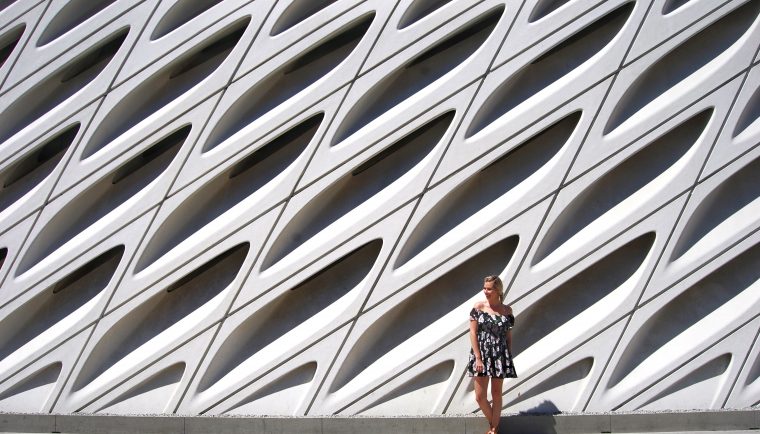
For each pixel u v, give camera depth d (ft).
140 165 32.01
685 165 28.68
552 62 29.76
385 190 29.60
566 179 28.63
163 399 30.04
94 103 30.94
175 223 30.63
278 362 29.35
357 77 29.32
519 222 28.71
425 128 30.40
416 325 29.63
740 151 28.50
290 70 31.01
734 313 28.73
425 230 29.30
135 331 31.01
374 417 28.43
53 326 31.24
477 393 26.43
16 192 32.58
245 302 29.55
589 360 28.91
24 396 30.96
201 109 30.12
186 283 31.40
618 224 28.55
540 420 28.07
